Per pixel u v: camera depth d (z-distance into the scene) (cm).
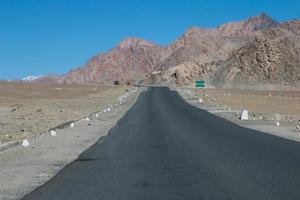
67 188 1087
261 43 16738
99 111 4481
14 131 2628
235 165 1405
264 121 3444
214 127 2864
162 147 1881
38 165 1441
